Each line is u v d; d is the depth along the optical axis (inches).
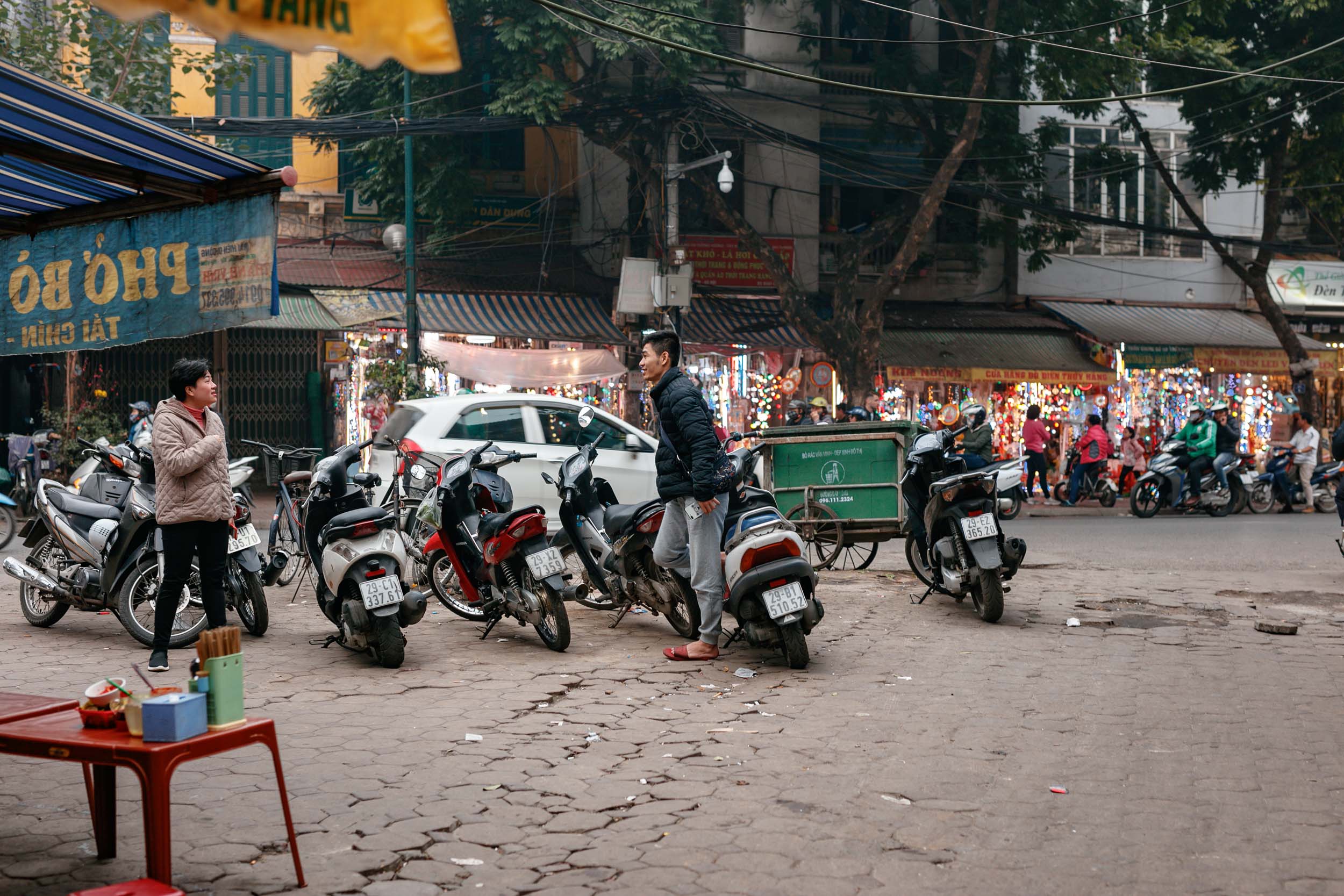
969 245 975.0
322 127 656.4
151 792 125.0
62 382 789.9
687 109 763.4
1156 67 832.9
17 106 156.3
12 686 241.0
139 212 196.2
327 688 241.6
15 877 139.1
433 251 866.8
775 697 235.3
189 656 276.1
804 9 925.8
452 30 96.7
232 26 92.0
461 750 195.2
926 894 136.0
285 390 830.5
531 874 141.8
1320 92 855.1
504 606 291.0
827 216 947.3
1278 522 667.4
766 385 884.6
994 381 908.0
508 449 432.1
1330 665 268.5
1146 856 148.5
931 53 930.1
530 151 903.7
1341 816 163.9
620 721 215.3
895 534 410.9
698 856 147.6
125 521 281.4
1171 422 961.5
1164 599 364.8
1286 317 1037.8
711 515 260.8
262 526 586.2
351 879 139.8
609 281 892.0
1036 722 215.6
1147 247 1014.4
